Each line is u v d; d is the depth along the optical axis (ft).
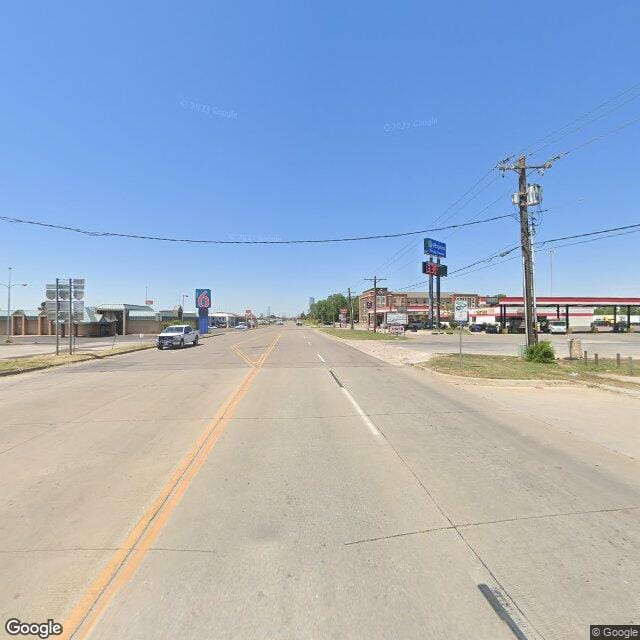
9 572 11.80
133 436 26.27
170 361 80.33
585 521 14.73
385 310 389.19
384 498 16.69
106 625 9.68
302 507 15.89
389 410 33.96
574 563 12.11
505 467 20.40
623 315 377.30
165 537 13.66
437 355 83.25
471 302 451.12
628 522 14.67
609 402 38.01
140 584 11.18
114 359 87.35
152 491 17.56
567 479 18.80
